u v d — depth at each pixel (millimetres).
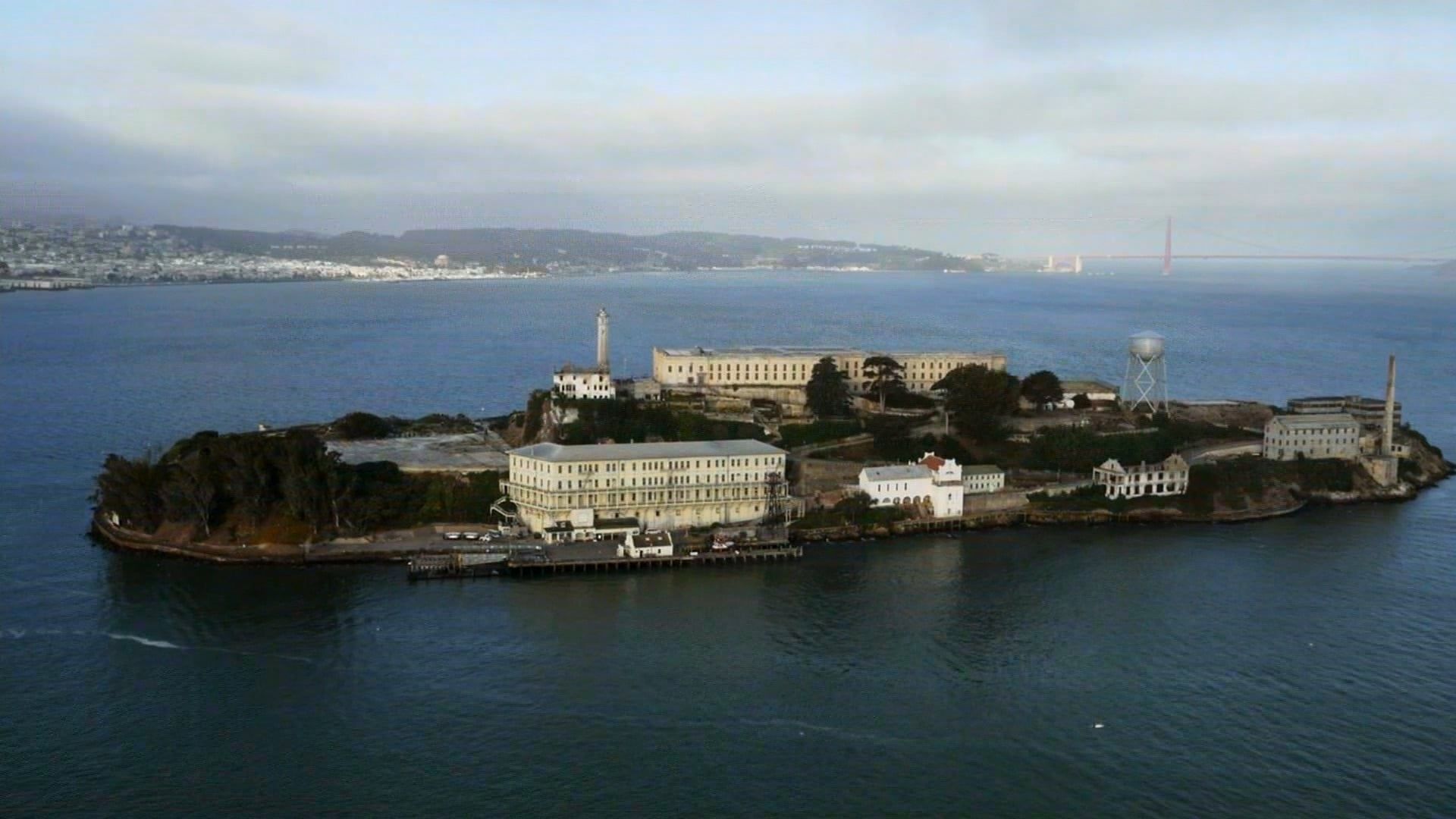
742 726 175375
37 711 176375
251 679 188125
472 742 169250
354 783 158000
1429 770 164125
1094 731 174750
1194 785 160000
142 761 163000
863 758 166250
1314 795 157625
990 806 154625
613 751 167500
